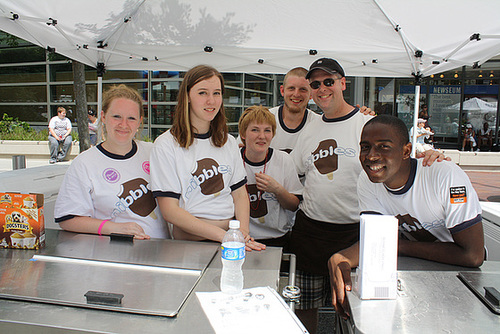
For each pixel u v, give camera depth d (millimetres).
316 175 2467
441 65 3615
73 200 1890
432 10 2639
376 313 1128
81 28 3055
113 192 1935
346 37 3229
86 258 1467
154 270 1359
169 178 1825
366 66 3877
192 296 1181
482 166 10016
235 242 1293
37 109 13906
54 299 1118
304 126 2973
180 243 1682
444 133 11930
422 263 1656
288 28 3123
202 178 1872
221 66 4043
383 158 1485
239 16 2982
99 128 3430
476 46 3100
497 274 1390
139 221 1976
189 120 1848
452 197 1562
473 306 1174
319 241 2465
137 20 3098
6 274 1305
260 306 1135
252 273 1391
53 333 996
